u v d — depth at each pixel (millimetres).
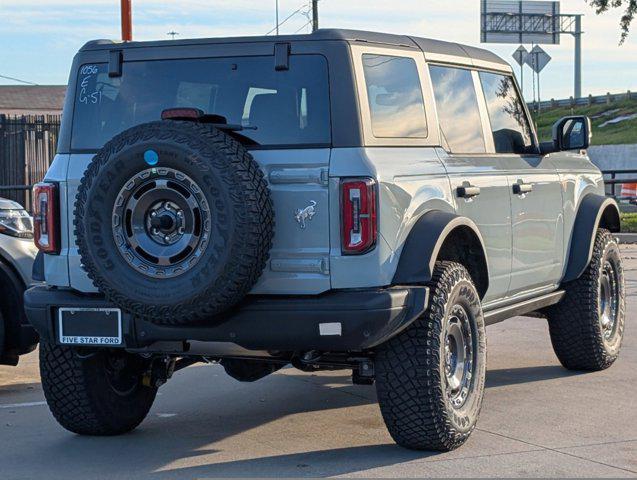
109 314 5988
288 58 5914
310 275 5719
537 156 7941
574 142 7859
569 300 8383
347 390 8172
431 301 5980
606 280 8656
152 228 5613
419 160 6191
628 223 23203
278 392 8125
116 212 5645
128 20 16562
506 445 6328
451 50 7008
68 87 6398
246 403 7746
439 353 5957
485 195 6879
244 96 5980
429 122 6438
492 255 6980
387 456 6121
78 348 6207
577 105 79688
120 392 6730
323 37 5891
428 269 5859
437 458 6047
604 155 54312
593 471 5750
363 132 5789
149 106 6223
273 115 5867
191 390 8234
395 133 6086
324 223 5711
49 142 17609
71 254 6172
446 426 6035
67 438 6734
